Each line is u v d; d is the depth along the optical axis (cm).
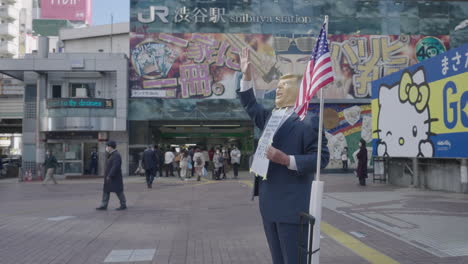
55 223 865
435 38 2842
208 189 1694
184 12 2786
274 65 2788
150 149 1797
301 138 302
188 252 607
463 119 1223
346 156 2752
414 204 1071
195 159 2248
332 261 541
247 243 662
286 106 317
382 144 1733
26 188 1912
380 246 621
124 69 2681
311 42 2809
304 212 294
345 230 746
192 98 2769
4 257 582
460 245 611
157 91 2753
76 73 2755
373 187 1633
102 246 650
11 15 6606
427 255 564
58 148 2703
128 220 904
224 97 2773
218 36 2791
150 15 2775
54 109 2611
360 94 2808
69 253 604
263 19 2802
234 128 3475
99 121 2617
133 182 2173
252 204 1162
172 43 2777
